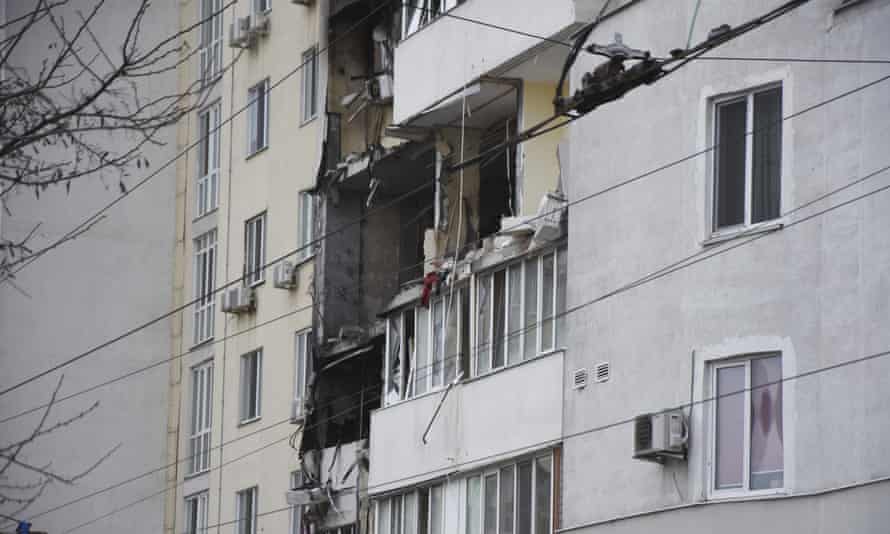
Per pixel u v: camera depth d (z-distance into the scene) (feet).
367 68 174.91
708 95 109.40
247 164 192.95
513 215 141.08
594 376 117.60
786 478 100.68
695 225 109.40
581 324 119.96
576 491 118.21
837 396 98.37
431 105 145.28
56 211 212.23
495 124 150.30
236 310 189.78
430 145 154.40
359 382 169.99
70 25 208.13
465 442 135.23
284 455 177.58
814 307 100.83
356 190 174.09
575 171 122.31
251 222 190.90
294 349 178.29
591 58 123.24
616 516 113.39
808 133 102.53
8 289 210.38
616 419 114.73
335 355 167.63
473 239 150.30
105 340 212.02
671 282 110.93
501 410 130.41
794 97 103.76
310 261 176.55
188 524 201.67
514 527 126.93
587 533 115.75
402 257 174.09
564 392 121.70
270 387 182.39
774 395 103.04
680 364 108.88
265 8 193.88
